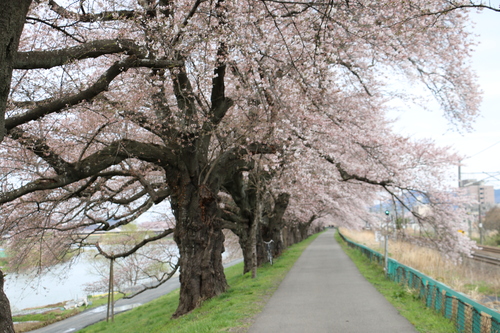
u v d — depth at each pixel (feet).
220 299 38.06
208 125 39.24
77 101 26.37
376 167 50.78
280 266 65.21
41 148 28.25
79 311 97.45
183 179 39.73
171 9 32.86
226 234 113.60
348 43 42.68
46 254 48.93
